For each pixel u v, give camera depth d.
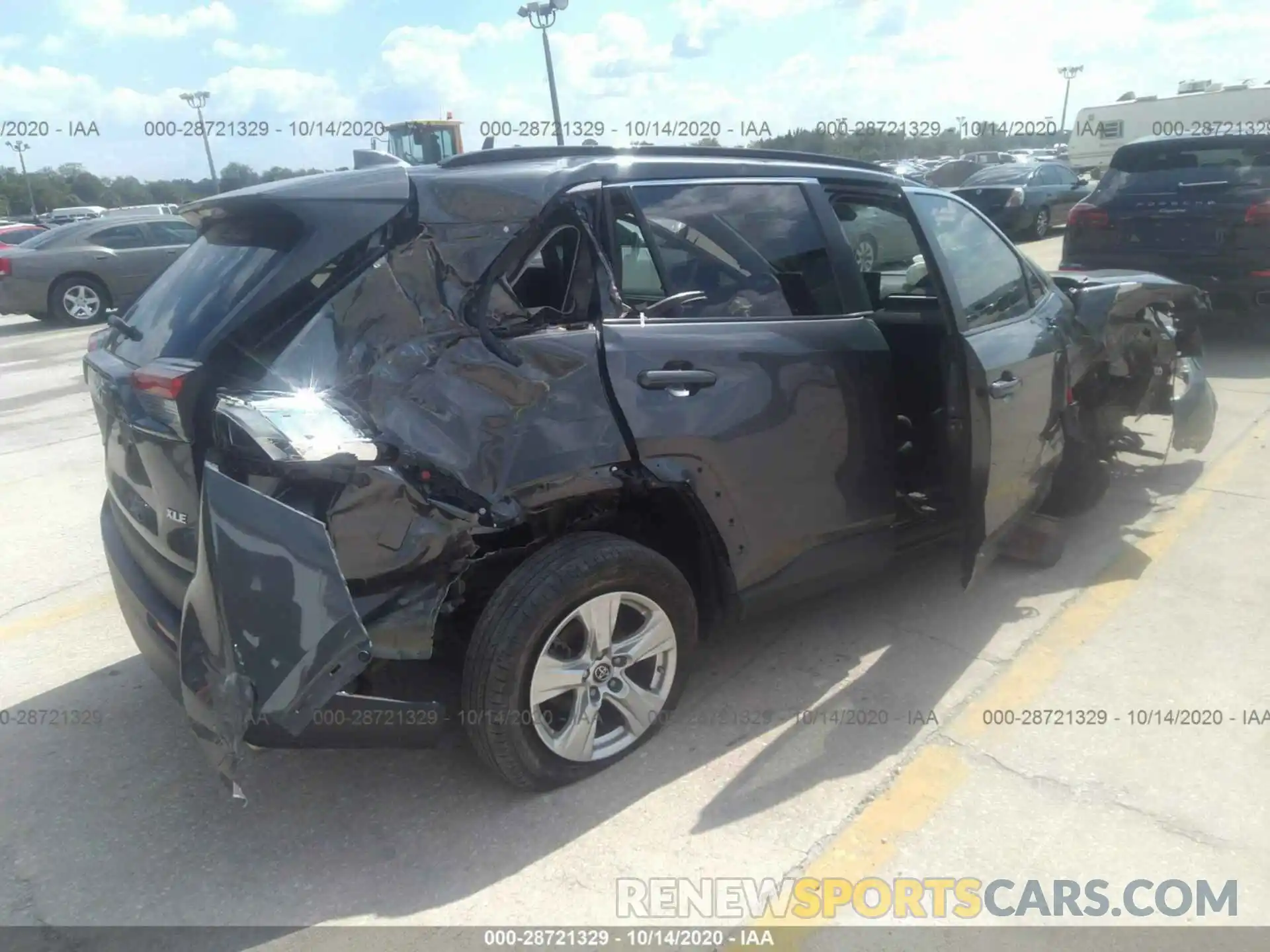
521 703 2.70
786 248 3.35
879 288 4.23
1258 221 7.29
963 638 3.74
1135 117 21.89
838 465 3.34
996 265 4.06
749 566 3.17
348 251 2.60
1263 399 6.63
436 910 2.47
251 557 2.31
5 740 3.27
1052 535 4.30
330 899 2.51
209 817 2.85
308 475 2.38
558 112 15.03
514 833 2.73
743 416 3.04
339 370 2.50
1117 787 2.84
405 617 2.52
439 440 2.55
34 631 4.11
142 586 2.91
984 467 3.31
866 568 3.54
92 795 2.96
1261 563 4.26
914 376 4.07
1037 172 17.92
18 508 5.73
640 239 3.04
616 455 2.79
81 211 41.06
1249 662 3.49
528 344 2.72
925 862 2.58
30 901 2.53
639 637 2.94
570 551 2.75
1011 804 2.79
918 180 4.10
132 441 2.71
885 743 3.09
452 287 2.67
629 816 2.79
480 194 2.77
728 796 2.86
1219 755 2.96
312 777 3.02
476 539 2.72
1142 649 3.60
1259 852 2.57
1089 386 4.68
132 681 3.67
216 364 2.51
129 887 2.58
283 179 2.92
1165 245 7.80
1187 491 5.16
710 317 3.09
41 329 13.94
